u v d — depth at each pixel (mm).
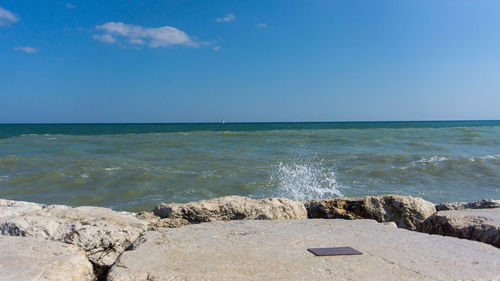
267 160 15336
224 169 13180
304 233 3730
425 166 13750
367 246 3307
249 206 4668
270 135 29094
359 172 12953
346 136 27766
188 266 2760
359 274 2637
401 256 3045
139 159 15516
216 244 3322
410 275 2629
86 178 11453
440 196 10039
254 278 2537
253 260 2900
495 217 4035
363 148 19609
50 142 23547
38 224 3633
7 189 10109
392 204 5223
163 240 3436
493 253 3156
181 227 3973
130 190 10102
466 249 3260
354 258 2980
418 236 3682
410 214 5121
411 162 14586
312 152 17875
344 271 2688
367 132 33531
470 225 3926
